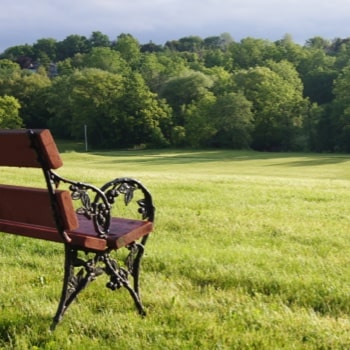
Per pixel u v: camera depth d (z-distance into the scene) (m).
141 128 83.12
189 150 76.94
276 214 8.23
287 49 116.31
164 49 165.50
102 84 84.25
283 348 3.36
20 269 5.16
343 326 3.71
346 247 6.07
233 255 5.61
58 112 89.00
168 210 8.39
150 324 3.80
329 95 98.44
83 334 3.66
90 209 3.63
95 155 63.69
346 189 12.53
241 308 4.09
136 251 4.11
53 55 158.75
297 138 79.69
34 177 13.40
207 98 81.94
